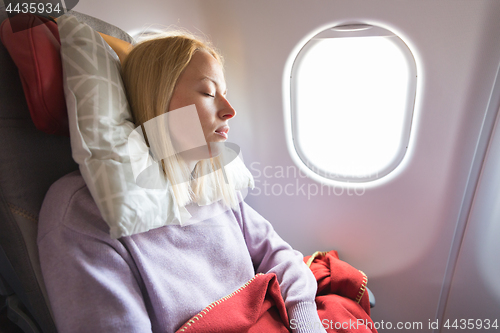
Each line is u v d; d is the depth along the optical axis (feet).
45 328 2.01
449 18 2.96
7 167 1.78
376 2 3.09
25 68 1.68
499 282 3.39
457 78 3.12
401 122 3.45
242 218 3.16
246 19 3.59
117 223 1.57
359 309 2.95
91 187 1.62
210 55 2.14
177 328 1.94
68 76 1.75
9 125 1.80
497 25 2.85
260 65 3.72
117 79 1.97
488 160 3.23
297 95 3.72
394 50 3.21
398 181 3.70
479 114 3.16
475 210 3.43
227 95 3.98
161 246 2.03
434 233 3.73
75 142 1.67
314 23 3.35
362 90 3.46
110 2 2.82
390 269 4.08
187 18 3.63
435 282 3.90
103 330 1.51
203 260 2.31
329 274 3.37
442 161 3.44
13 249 1.84
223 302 2.13
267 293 2.53
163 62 2.00
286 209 4.37
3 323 2.35
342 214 4.11
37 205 1.92
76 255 1.59
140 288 1.89
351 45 3.32
